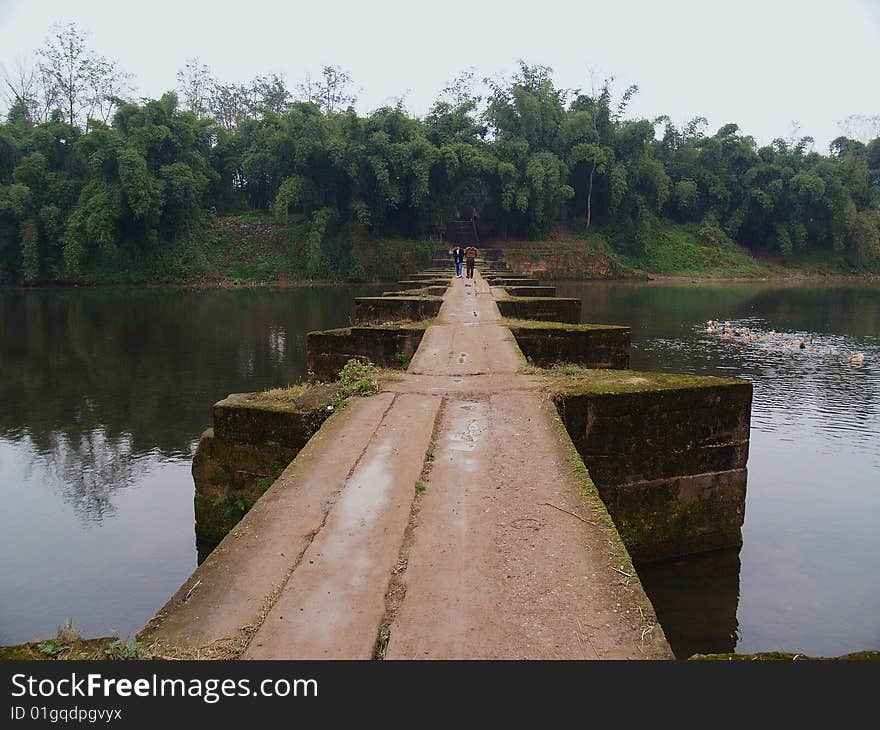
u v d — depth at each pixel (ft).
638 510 21.24
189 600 10.40
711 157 187.01
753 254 190.29
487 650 9.14
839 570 21.98
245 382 50.57
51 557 23.40
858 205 196.34
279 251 150.20
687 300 115.24
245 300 111.65
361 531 12.54
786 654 9.75
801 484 29.60
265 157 150.10
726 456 22.03
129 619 19.53
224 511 21.85
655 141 196.34
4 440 36.58
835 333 78.33
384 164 142.00
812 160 197.06
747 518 25.96
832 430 37.76
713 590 20.72
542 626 9.65
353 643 9.33
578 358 35.32
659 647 9.25
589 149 161.79
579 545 11.94
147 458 33.63
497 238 167.73
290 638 9.43
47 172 138.21
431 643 9.29
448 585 10.69
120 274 140.87
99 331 76.28
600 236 172.96
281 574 11.12
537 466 15.69
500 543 12.03
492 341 32.14
